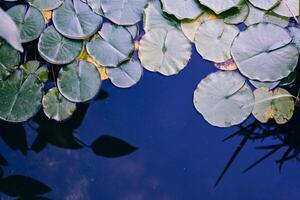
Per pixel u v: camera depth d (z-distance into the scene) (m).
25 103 2.14
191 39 2.22
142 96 2.25
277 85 2.18
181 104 2.24
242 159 2.18
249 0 2.25
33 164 2.15
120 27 2.22
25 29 2.19
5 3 2.29
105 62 2.18
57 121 2.20
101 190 2.13
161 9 2.24
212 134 2.21
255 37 2.20
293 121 2.20
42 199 2.11
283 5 2.25
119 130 2.21
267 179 2.16
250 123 2.21
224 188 2.14
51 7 2.22
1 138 2.18
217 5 2.22
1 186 2.12
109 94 2.24
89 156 2.17
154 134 2.21
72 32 2.19
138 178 2.15
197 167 2.17
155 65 2.20
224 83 2.17
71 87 2.16
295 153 2.19
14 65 2.18
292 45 2.19
